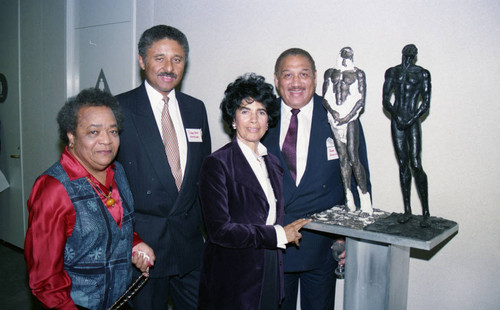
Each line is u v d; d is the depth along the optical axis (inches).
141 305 66.4
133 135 66.2
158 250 66.6
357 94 60.3
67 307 47.1
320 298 71.7
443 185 74.8
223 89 100.0
